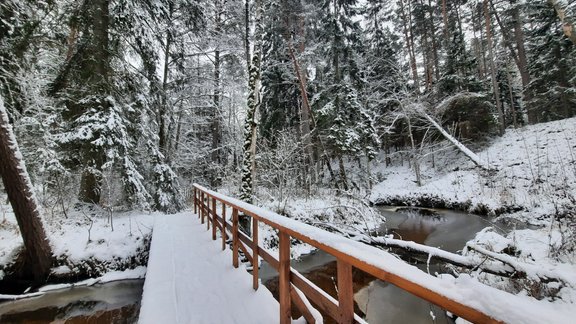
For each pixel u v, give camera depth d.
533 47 18.91
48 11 7.37
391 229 9.69
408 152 19.59
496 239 5.25
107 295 5.57
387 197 15.57
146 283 3.59
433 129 17.67
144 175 10.73
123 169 8.78
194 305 3.00
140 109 10.03
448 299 0.91
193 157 16.30
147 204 9.20
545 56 17.27
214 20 13.26
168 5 10.45
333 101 14.55
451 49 17.27
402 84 16.80
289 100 16.33
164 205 10.24
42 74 8.98
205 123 17.31
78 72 8.37
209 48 14.09
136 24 8.95
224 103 20.23
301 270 6.72
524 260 4.57
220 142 18.67
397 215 12.48
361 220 9.57
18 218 5.46
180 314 2.81
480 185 12.25
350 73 15.44
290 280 2.31
